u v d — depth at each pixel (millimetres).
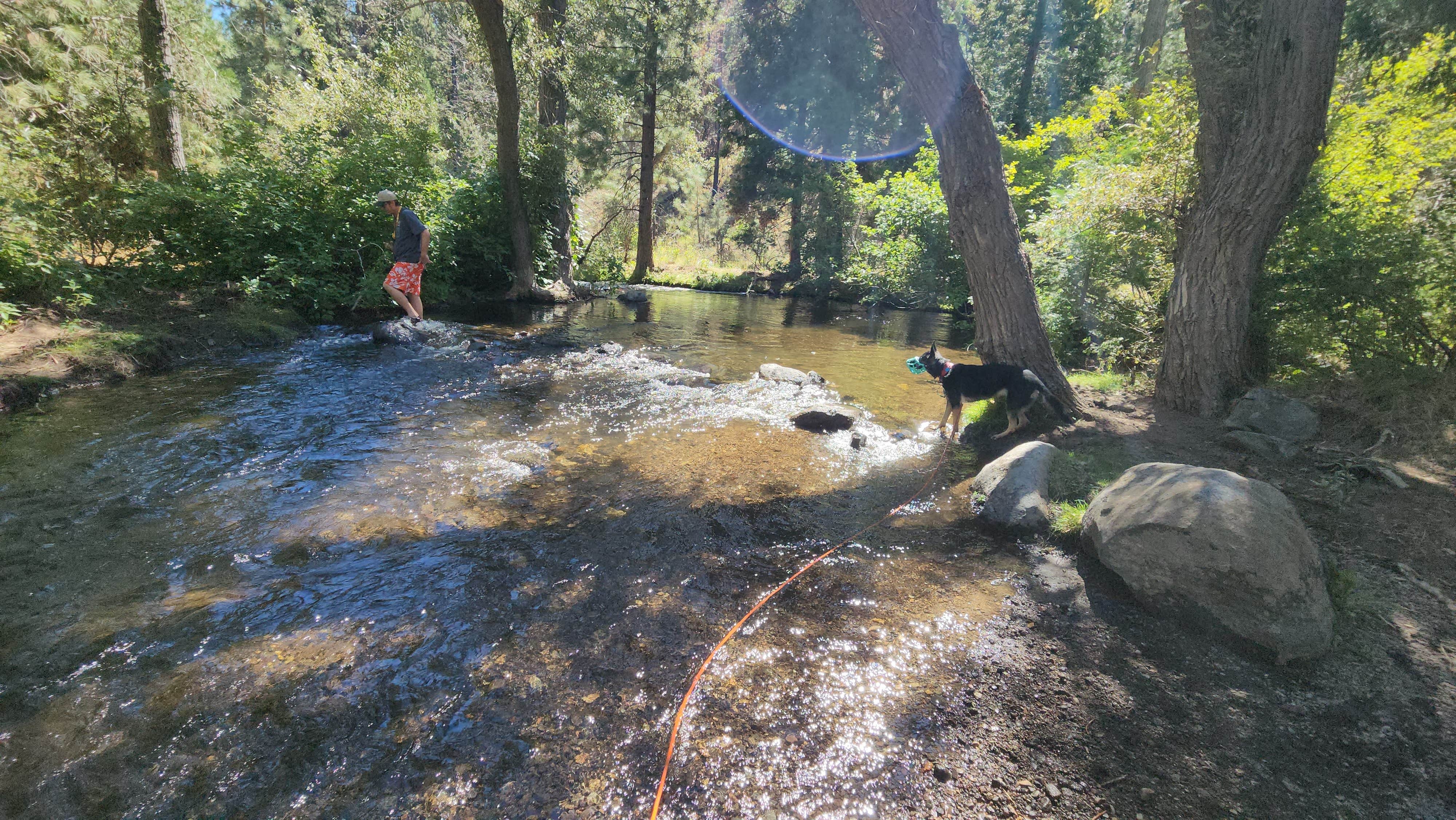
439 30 24094
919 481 4367
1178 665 2428
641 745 2002
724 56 23688
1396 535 3186
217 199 8250
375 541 3273
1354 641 2500
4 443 4281
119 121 8328
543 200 13695
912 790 1871
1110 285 6953
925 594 2945
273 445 4508
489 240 12578
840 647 2535
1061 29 20469
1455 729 2082
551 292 13523
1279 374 5207
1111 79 19078
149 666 2271
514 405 5789
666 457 4664
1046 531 3475
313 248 9062
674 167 25406
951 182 5316
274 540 3230
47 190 7273
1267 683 2326
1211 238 4891
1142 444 4508
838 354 9094
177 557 3029
